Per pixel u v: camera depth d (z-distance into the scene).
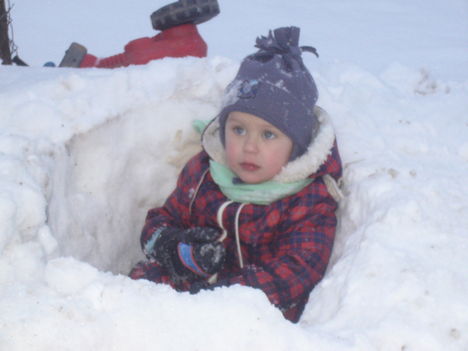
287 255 1.87
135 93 2.14
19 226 1.38
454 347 1.22
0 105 1.91
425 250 1.49
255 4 5.96
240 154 1.89
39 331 1.12
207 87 2.30
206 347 1.13
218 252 1.94
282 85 1.85
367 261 1.44
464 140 2.13
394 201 1.70
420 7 6.12
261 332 1.15
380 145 2.09
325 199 1.95
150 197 2.26
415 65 4.34
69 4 5.73
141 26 5.37
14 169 1.48
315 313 1.41
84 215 1.92
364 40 5.04
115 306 1.18
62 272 1.25
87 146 1.96
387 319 1.26
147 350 1.13
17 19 5.27
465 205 1.72
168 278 2.01
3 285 1.25
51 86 2.04
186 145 2.28
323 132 1.90
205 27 5.24
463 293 1.34
